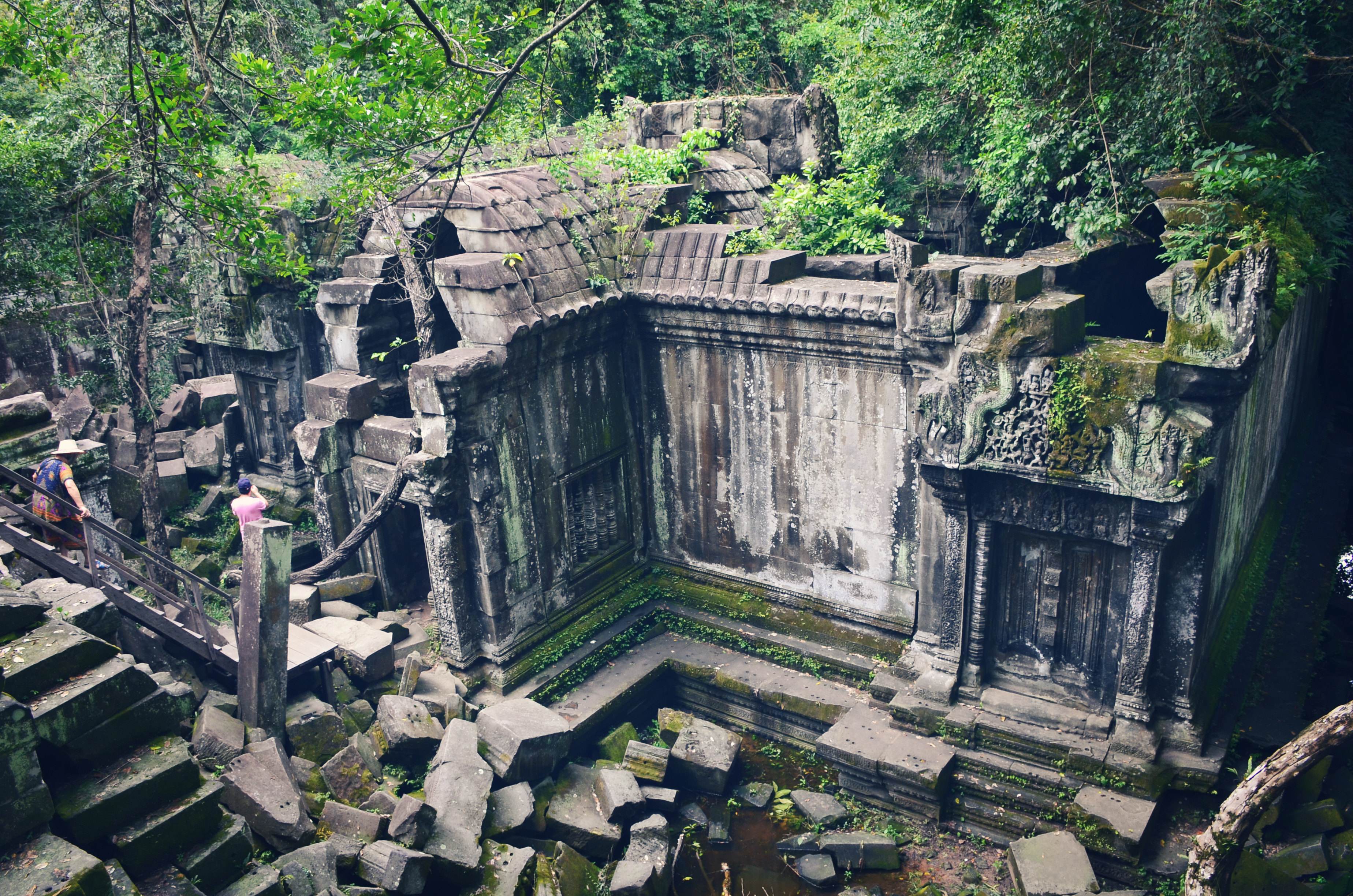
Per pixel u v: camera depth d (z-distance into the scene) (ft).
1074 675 32.53
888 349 33.91
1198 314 25.90
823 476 37.81
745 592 41.81
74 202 42.27
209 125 31.68
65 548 32.24
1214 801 30.04
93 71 41.96
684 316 38.78
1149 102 32.19
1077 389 28.09
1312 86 36.22
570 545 40.47
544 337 36.22
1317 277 31.53
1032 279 29.12
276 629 30.07
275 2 51.52
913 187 46.62
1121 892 28.32
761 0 70.18
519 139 46.19
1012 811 32.27
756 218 44.62
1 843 20.39
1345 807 31.07
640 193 40.83
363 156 32.78
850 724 35.37
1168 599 29.89
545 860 30.45
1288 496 48.11
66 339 46.37
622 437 42.01
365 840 27.78
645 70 65.51
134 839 22.39
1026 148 35.96
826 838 33.06
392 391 43.57
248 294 47.96
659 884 30.96
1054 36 33.32
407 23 22.25
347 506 42.88
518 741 32.96
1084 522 30.09
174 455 51.19
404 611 42.55
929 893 30.83
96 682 23.36
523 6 26.89
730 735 38.06
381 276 41.22
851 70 48.96
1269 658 36.99
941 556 34.32
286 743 31.24
